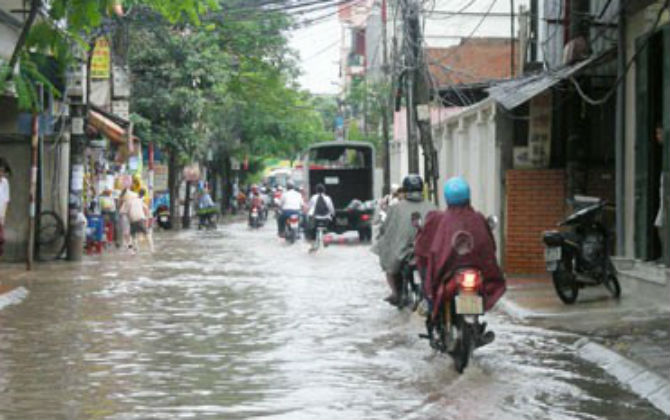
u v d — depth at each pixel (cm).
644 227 1694
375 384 1016
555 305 1631
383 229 1525
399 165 5672
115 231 3700
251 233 4922
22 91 1462
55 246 2736
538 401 937
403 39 2952
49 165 2748
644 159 1692
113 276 2297
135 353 1208
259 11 3772
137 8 3077
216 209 5362
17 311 1620
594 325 1409
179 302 1767
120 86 3662
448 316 1083
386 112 4844
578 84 1930
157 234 4744
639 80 1712
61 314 1585
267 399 938
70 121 2694
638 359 1085
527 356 1193
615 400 947
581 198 1708
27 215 2688
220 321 1509
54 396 952
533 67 2659
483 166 2739
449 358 1172
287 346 1266
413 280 1498
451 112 3791
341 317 1555
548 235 1636
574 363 1146
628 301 1648
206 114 5209
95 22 1434
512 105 1941
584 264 1641
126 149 3784
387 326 1452
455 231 1077
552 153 2297
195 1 1474
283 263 2769
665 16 1570
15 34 2312
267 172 12394
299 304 1738
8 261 2686
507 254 2217
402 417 862
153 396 952
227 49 5050
